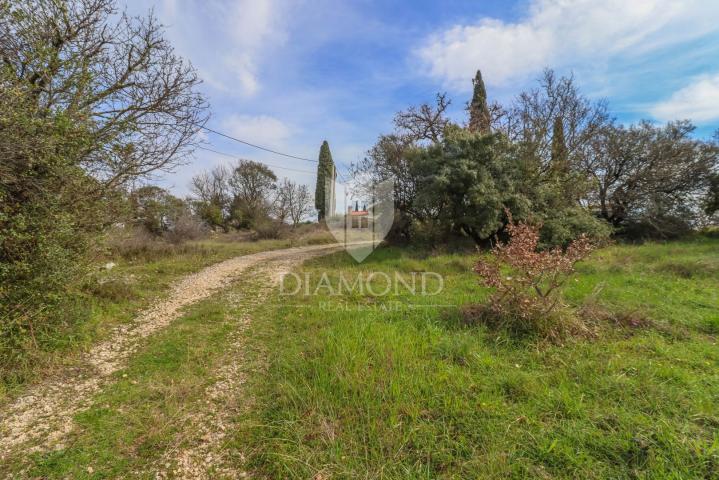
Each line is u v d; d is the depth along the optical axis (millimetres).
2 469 2275
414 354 3475
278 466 2139
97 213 4957
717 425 2238
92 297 5453
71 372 3658
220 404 2975
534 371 3109
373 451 2156
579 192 11492
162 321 5312
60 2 4559
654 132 13234
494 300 4266
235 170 31781
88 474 2213
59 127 3736
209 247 13797
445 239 11898
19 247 3574
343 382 2912
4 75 3307
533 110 11969
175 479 2148
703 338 3689
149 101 6125
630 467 1951
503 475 1939
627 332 3848
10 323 3449
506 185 10117
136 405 3016
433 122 16406
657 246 10406
